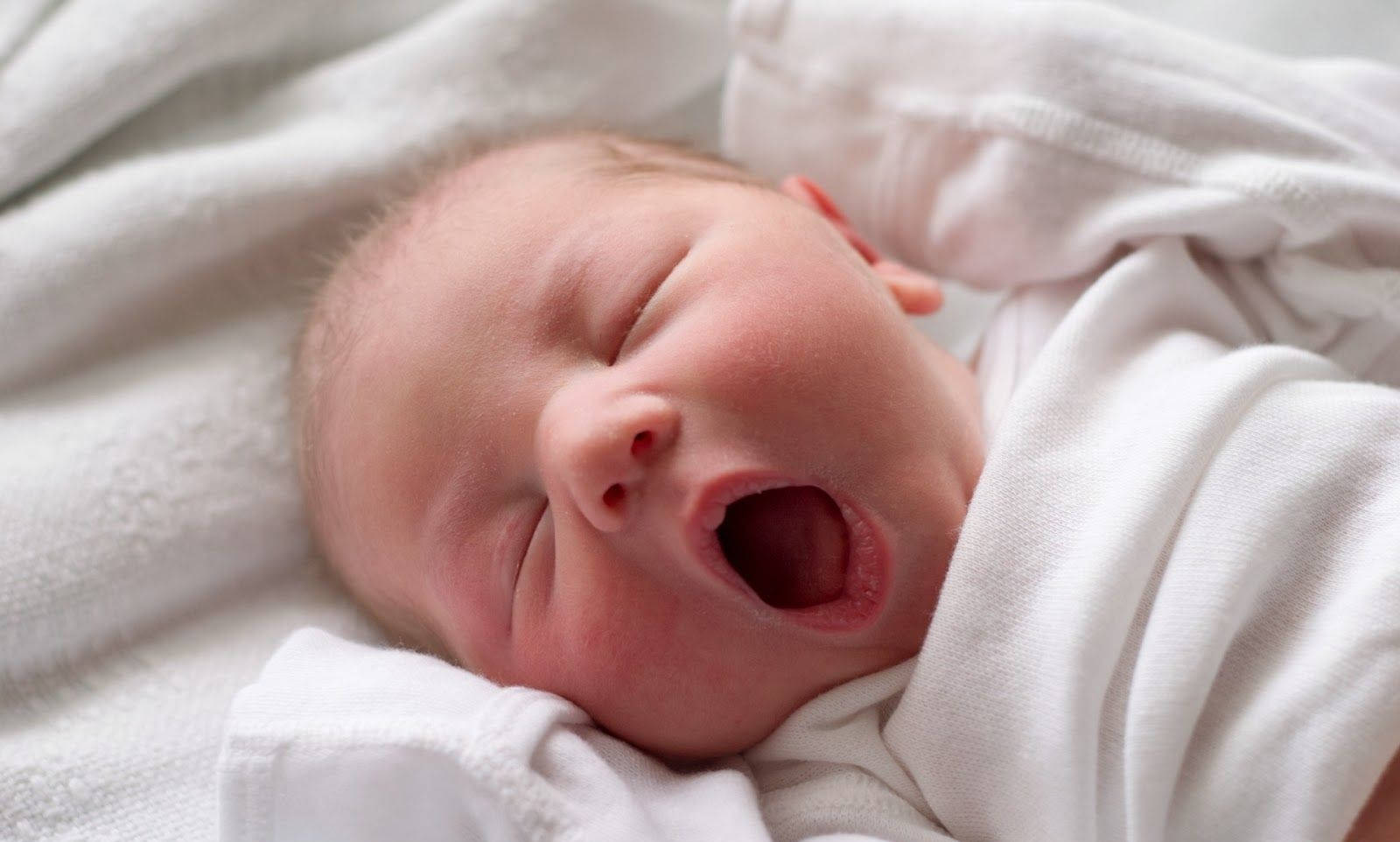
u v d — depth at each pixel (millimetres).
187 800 948
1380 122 949
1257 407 791
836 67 1113
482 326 860
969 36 1031
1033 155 992
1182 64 967
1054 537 785
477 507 858
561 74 1209
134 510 1041
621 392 788
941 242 1096
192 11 1155
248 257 1176
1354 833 722
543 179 955
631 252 856
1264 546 735
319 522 1032
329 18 1241
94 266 1094
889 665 845
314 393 984
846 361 821
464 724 755
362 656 848
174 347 1150
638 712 833
